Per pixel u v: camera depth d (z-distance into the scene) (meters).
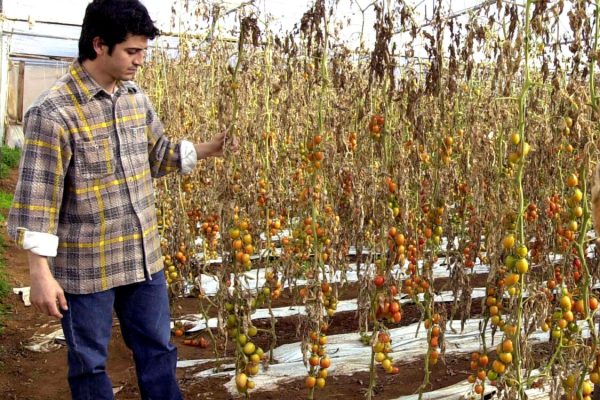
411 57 3.31
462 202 3.68
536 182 3.15
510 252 2.56
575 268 2.94
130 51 2.31
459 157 3.79
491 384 3.00
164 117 5.00
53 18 9.50
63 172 2.30
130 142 2.51
